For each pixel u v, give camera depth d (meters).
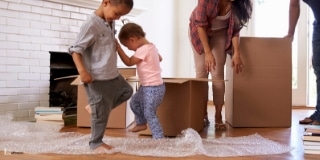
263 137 2.25
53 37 3.27
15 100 2.99
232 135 2.36
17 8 2.94
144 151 1.80
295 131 2.52
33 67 3.12
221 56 2.60
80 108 2.68
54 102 3.48
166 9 4.84
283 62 2.73
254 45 2.71
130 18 4.04
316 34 2.67
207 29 2.55
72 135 2.26
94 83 1.76
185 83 2.24
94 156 1.72
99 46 1.76
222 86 2.60
